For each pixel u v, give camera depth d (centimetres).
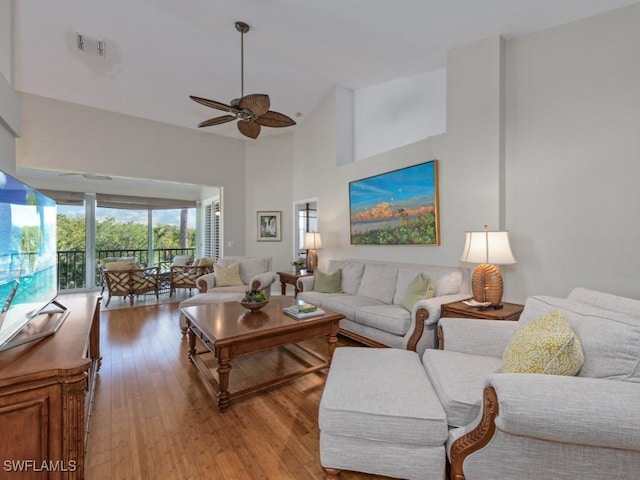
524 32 261
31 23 296
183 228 765
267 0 256
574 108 238
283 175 584
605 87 224
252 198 582
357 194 426
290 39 315
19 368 114
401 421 128
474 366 158
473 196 292
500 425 104
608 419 95
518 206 270
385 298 332
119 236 682
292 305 290
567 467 108
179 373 250
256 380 241
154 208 720
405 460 130
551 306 163
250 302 257
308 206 624
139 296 574
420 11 240
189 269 553
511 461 112
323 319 243
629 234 214
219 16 290
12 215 139
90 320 178
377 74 391
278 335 223
